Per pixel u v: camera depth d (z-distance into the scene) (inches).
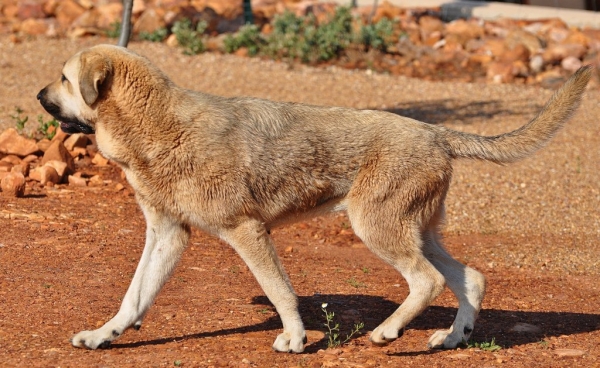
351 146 789.9
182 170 761.6
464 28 2536.9
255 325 846.5
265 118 784.9
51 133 1509.6
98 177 1368.1
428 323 904.3
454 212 1395.2
